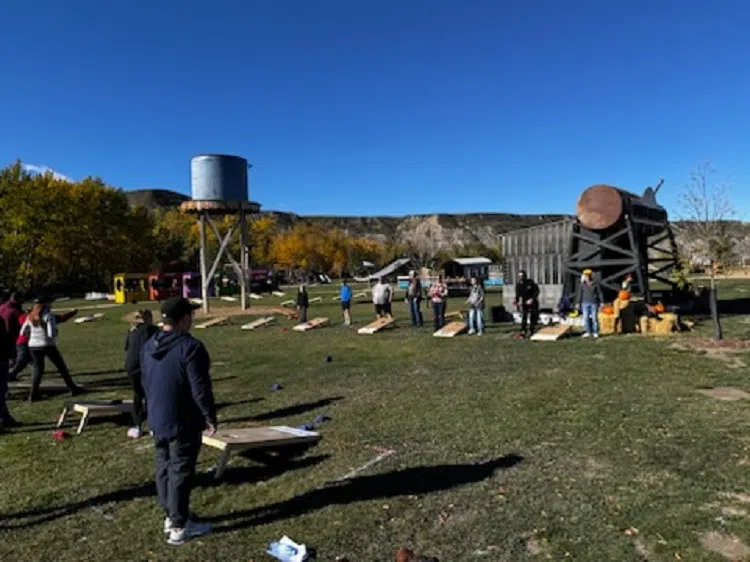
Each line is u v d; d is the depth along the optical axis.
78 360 16.09
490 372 11.13
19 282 57.34
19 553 4.72
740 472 5.61
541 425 7.42
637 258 18.42
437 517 4.96
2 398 8.77
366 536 4.68
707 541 4.36
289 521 5.03
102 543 4.82
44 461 7.10
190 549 4.63
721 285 36.75
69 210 61.06
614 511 4.89
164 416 4.73
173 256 80.69
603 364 11.41
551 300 20.69
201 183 29.89
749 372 10.20
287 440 6.54
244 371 12.91
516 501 5.18
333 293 53.41
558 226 20.38
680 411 7.79
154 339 4.87
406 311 27.98
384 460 6.42
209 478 6.19
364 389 10.24
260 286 61.69
